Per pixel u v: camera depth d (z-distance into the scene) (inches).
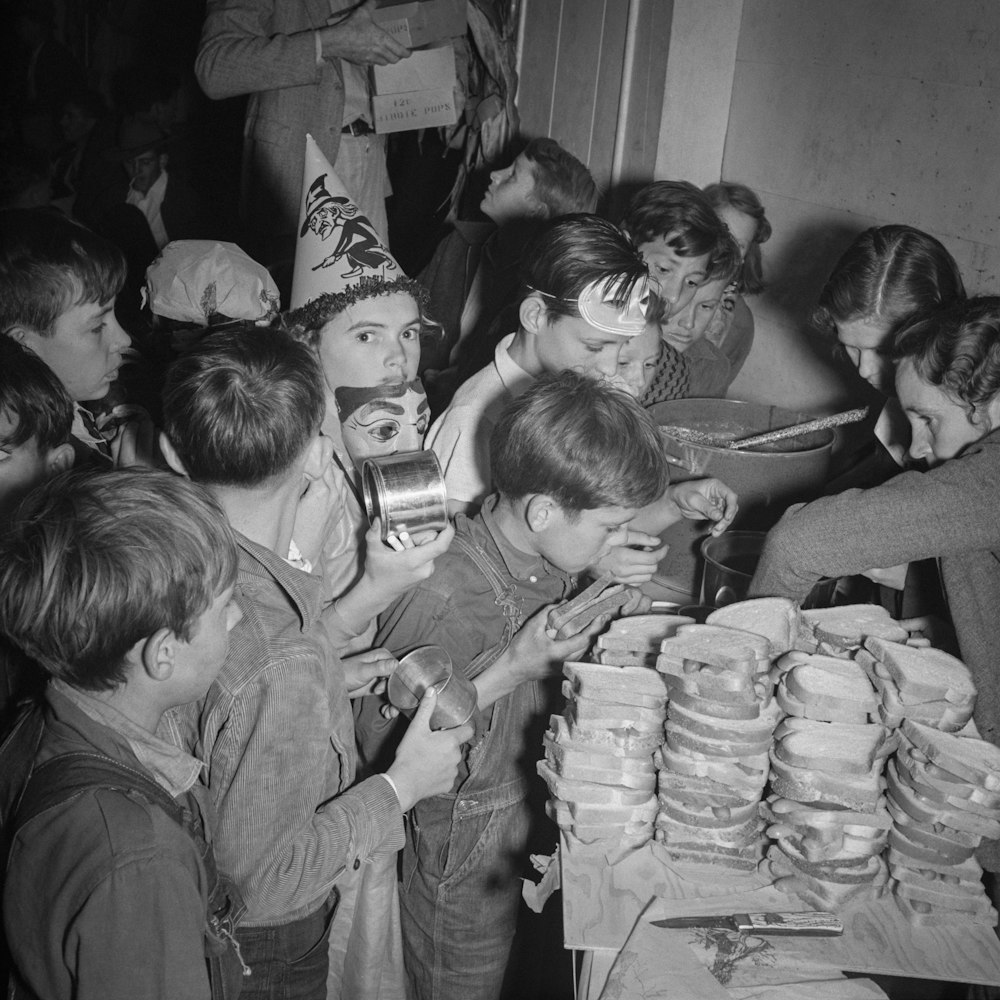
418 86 132.9
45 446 61.1
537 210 109.3
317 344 74.7
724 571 71.1
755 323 134.9
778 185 128.8
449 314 120.0
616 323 73.0
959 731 54.4
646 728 54.8
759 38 128.0
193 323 83.4
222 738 49.6
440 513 60.6
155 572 41.1
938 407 62.9
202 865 44.3
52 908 40.5
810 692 53.6
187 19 245.0
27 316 72.2
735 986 47.9
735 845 54.9
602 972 49.0
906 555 60.0
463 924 70.0
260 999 56.4
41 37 216.5
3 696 52.2
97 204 195.2
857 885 52.9
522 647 62.7
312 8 127.0
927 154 108.1
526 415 58.9
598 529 60.2
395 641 65.6
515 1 165.0
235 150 207.2
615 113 146.2
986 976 49.5
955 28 102.7
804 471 81.0
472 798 67.3
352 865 55.7
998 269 102.4
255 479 54.2
